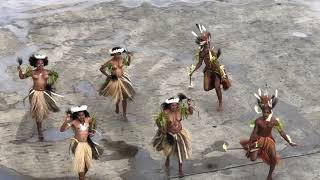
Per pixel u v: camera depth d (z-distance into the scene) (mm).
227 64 32906
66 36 36250
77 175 23328
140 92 29828
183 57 33781
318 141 25734
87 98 29297
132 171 23562
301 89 30234
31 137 25953
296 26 38000
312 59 33500
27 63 32625
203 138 25938
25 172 23469
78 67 32438
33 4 41344
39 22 38125
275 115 27766
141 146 25359
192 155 24641
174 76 31578
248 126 26969
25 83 30609
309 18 39219
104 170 23609
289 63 33031
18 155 24625
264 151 21953
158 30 37344
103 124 27047
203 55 27719
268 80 31188
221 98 27922
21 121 27172
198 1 42250
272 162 22062
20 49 34281
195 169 23688
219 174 23359
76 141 21875
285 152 24891
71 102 28859
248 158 24141
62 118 27453
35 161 24266
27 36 36031
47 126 26781
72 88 30234
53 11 40000
